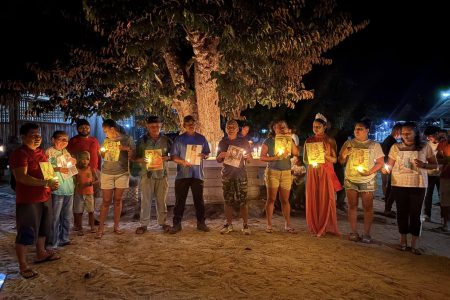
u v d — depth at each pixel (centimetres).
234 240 654
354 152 661
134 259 555
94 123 1959
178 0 732
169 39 918
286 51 881
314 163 703
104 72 848
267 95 1004
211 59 926
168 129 1231
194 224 782
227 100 967
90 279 480
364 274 503
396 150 634
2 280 478
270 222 715
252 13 763
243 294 437
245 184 697
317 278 486
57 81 871
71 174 616
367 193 656
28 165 501
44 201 516
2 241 668
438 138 973
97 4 733
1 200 1107
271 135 721
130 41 807
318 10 866
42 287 458
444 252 652
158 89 989
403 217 621
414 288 461
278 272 504
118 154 688
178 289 450
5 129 1580
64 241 625
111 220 838
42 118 1750
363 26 922
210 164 900
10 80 853
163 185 727
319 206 703
